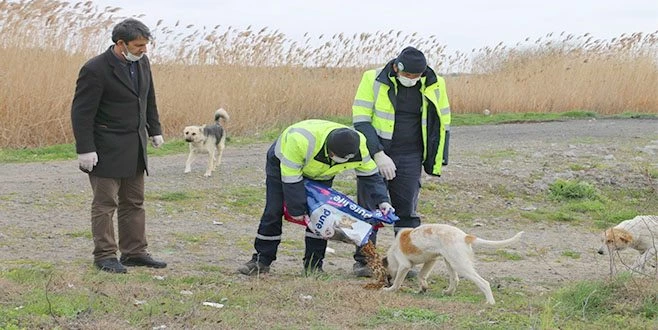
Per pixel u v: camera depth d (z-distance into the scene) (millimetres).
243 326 5746
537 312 6438
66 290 6457
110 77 7289
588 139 17672
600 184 13398
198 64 18719
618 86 24453
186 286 6941
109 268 7426
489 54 25406
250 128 18359
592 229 11219
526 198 12664
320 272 7711
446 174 13430
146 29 7348
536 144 16828
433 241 6969
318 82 20625
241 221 10625
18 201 10734
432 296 7117
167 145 16125
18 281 6656
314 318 6039
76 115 7219
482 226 11195
